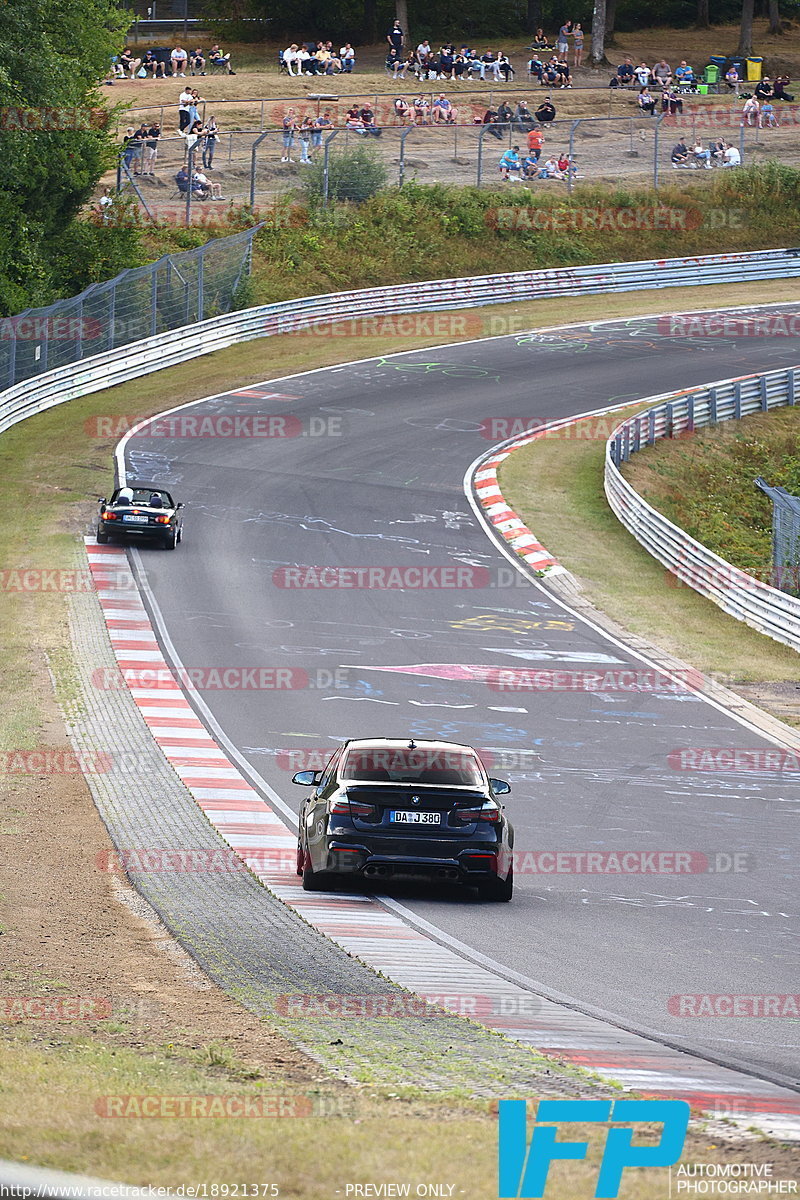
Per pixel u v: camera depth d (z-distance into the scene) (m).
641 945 36.03
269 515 109.19
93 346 143.25
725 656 84.56
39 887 39.97
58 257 158.75
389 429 135.00
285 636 82.56
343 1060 24.86
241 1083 23.23
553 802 55.34
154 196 186.50
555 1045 26.16
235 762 59.28
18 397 129.25
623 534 111.56
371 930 36.25
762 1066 25.53
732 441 142.50
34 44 146.62
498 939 35.88
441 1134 19.64
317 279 180.62
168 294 155.38
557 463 128.25
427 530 108.31
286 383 148.38
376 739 43.34
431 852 39.16
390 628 85.81
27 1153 18.16
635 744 65.88
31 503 108.19
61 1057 24.64
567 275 190.88
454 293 181.50
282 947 34.16
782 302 194.50
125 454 122.12
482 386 151.62
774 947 36.53
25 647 76.62
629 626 90.12
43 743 60.34
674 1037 27.48
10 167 144.62
